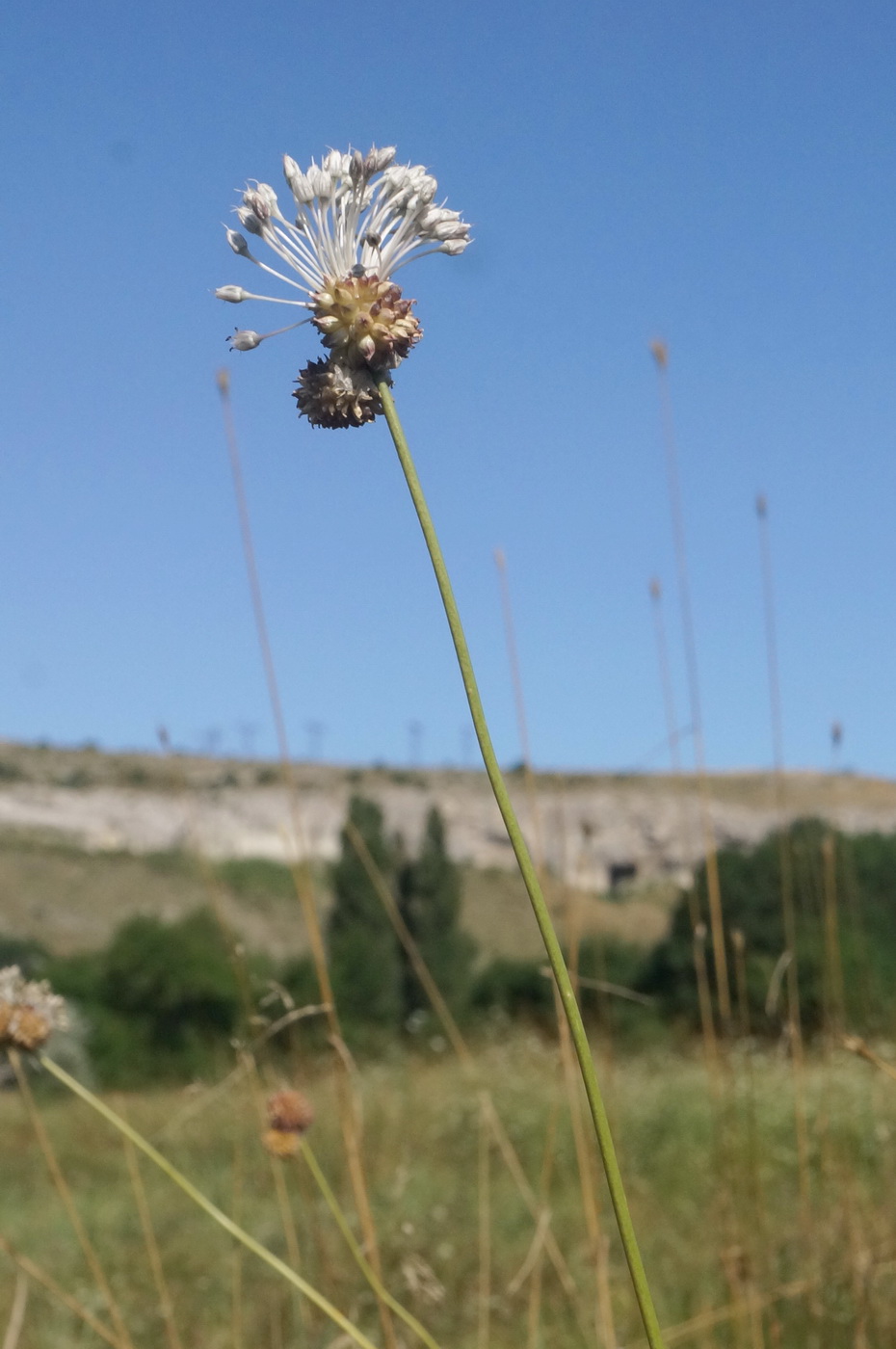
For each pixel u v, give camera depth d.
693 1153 5.85
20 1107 10.00
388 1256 4.05
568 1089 2.60
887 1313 2.83
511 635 2.65
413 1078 8.34
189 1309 4.17
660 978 13.09
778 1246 3.25
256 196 1.33
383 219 1.35
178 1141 6.38
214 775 52.09
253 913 34.94
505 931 29.11
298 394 1.30
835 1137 3.70
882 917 8.98
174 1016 15.07
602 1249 2.56
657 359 2.87
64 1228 5.82
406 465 1.21
